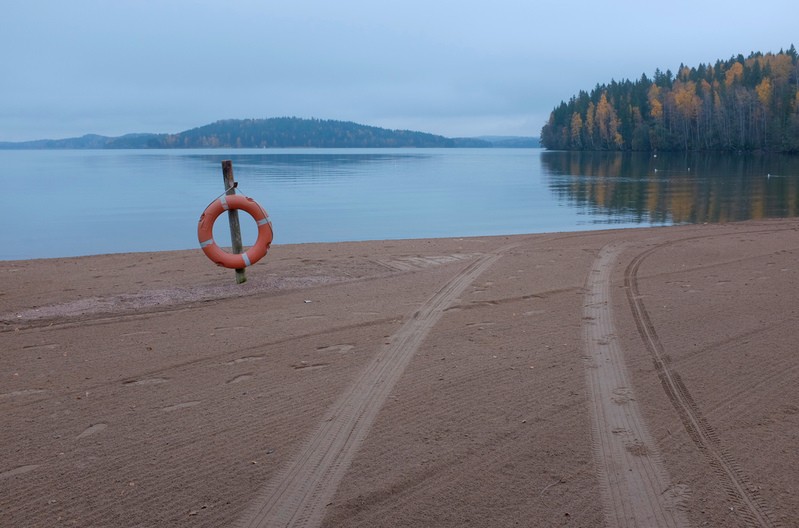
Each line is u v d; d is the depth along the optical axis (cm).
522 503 336
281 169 5178
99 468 379
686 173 3997
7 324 699
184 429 429
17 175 4566
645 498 338
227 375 532
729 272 914
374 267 990
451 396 477
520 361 552
